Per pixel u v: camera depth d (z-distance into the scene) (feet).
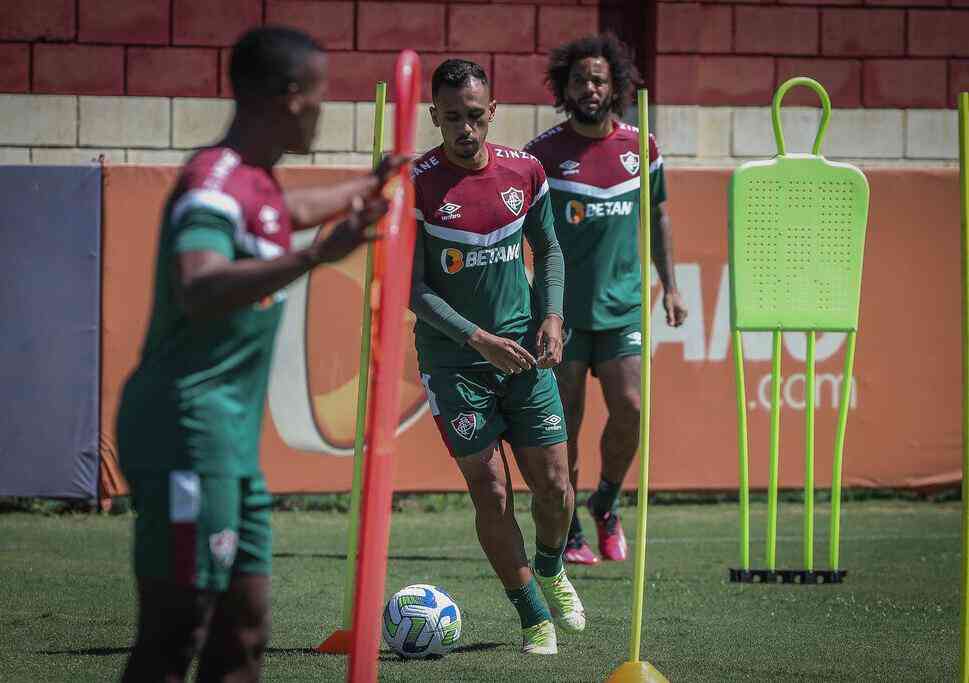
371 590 35.32
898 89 130.93
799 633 63.21
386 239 36.11
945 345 111.86
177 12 123.65
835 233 69.26
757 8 128.57
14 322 101.14
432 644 56.90
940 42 131.03
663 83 126.93
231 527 33.45
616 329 78.48
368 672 35.29
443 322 55.88
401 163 35.32
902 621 66.23
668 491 109.60
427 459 107.34
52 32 122.62
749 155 129.29
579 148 78.64
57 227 101.50
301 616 66.33
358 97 125.29
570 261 78.23
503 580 58.44
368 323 58.90
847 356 74.43
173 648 33.83
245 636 36.11
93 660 55.72
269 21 124.47
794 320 69.51
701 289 109.50
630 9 128.88
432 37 126.11
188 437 32.81
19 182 100.94
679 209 109.29
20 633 61.31
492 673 53.88
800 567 82.74
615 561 85.05
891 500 114.21
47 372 101.71
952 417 111.96
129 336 102.58
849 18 129.80
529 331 59.36
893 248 111.24
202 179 32.32
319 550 88.99
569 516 59.98
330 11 124.88
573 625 61.31
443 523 102.89
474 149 56.70
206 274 30.99
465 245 57.62
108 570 79.46
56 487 102.17
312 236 104.37
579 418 79.66
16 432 101.55
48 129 123.03
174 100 124.16
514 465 113.70
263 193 32.89
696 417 109.40
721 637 62.08
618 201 78.28
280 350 104.58
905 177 111.24
